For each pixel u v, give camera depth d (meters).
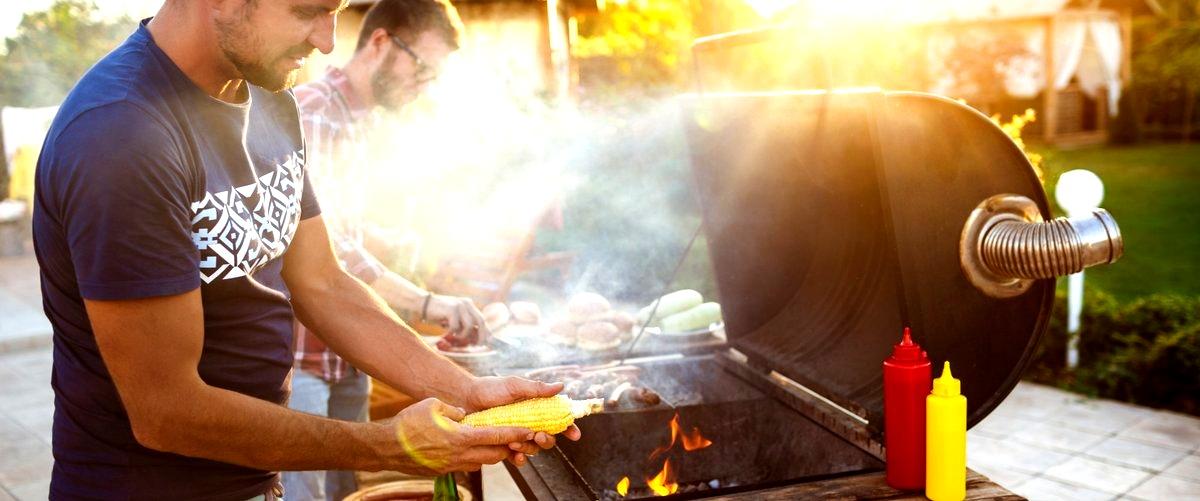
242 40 1.37
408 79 2.82
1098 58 18.42
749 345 2.43
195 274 1.36
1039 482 3.73
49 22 13.05
